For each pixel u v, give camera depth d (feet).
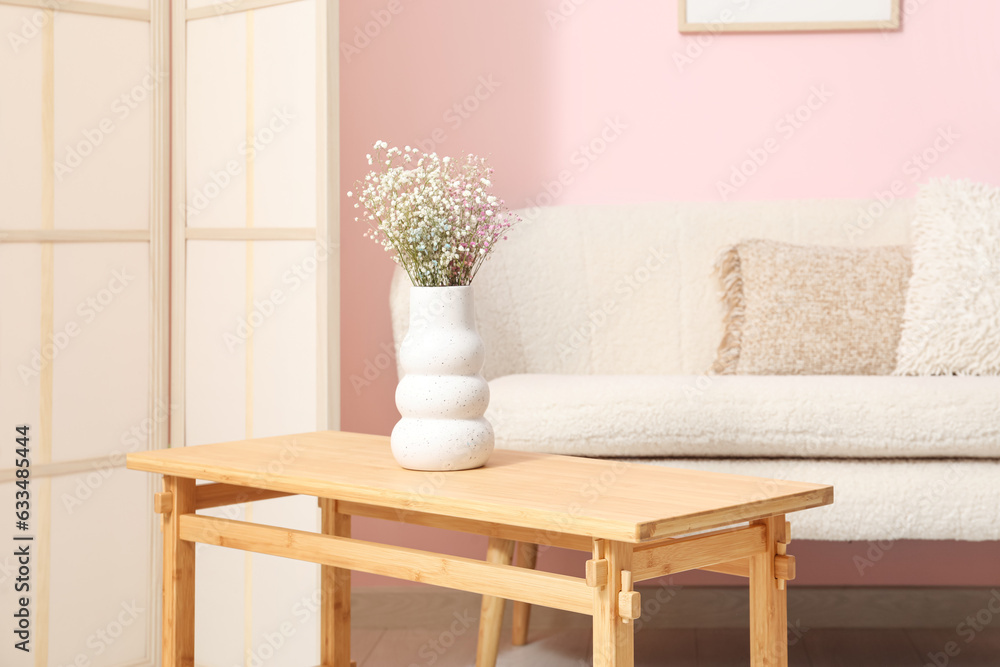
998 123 8.71
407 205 5.09
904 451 6.36
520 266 8.59
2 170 7.22
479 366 5.15
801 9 8.82
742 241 8.31
